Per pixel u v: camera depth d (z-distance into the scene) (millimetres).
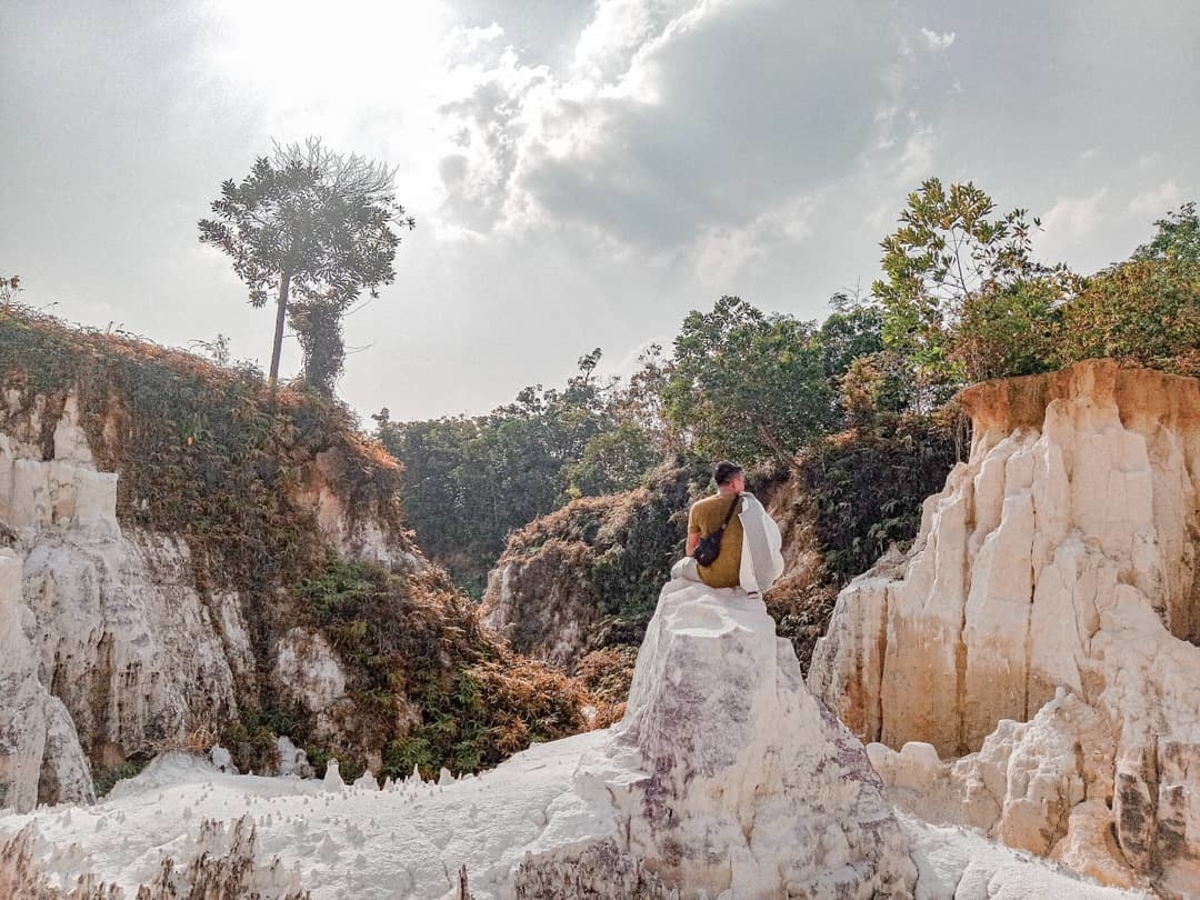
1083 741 9211
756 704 5867
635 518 28891
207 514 14094
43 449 12523
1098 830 8430
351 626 13695
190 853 5441
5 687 8742
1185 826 7902
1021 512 10945
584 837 5484
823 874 5688
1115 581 10055
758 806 5836
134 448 13625
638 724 6230
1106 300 13266
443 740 13258
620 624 26438
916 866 6160
